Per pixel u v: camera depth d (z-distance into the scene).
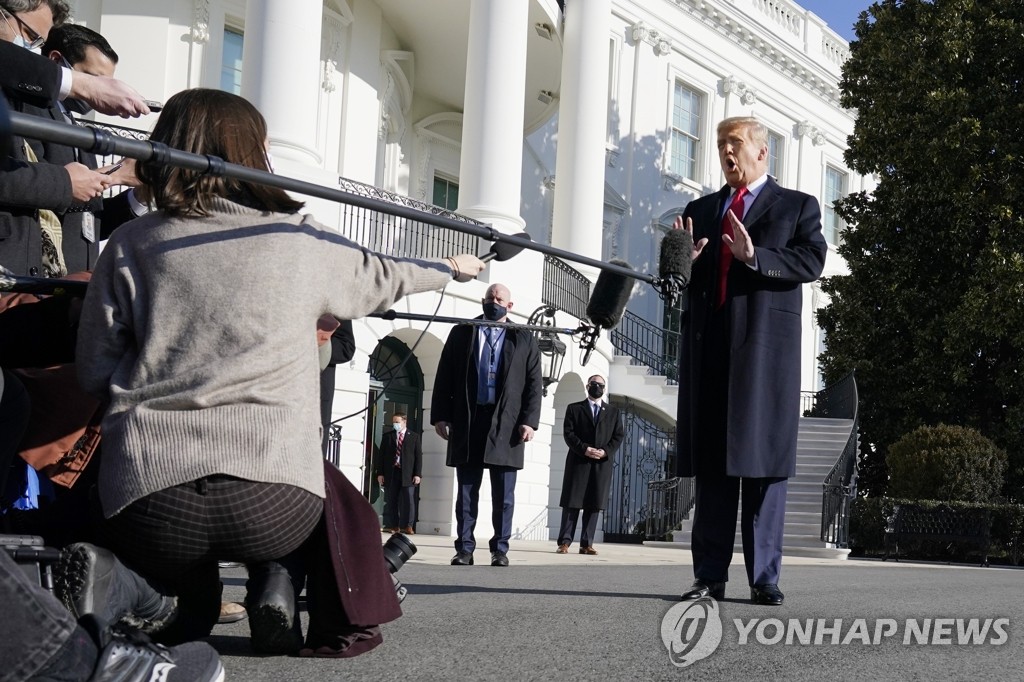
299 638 2.88
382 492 16.84
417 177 22.02
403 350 16.95
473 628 3.74
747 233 4.88
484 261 3.05
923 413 21.69
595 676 2.87
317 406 2.71
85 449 2.91
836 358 22.41
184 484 2.49
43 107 3.16
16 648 1.84
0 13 3.40
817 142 32.03
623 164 26.09
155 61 16.53
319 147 18.25
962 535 16.30
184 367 2.56
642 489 22.70
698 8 28.02
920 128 21.33
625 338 23.52
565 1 20.92
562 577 6.83
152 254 2.62
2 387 2.47
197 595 2.87
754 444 4.77
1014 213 20.73
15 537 2.42
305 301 2.66
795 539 16.30
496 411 8.38
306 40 14.30
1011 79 21.36
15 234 3.05
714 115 28.62
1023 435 21.02
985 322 20.14
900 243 22.02
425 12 19.17
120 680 1.95
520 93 17.20
